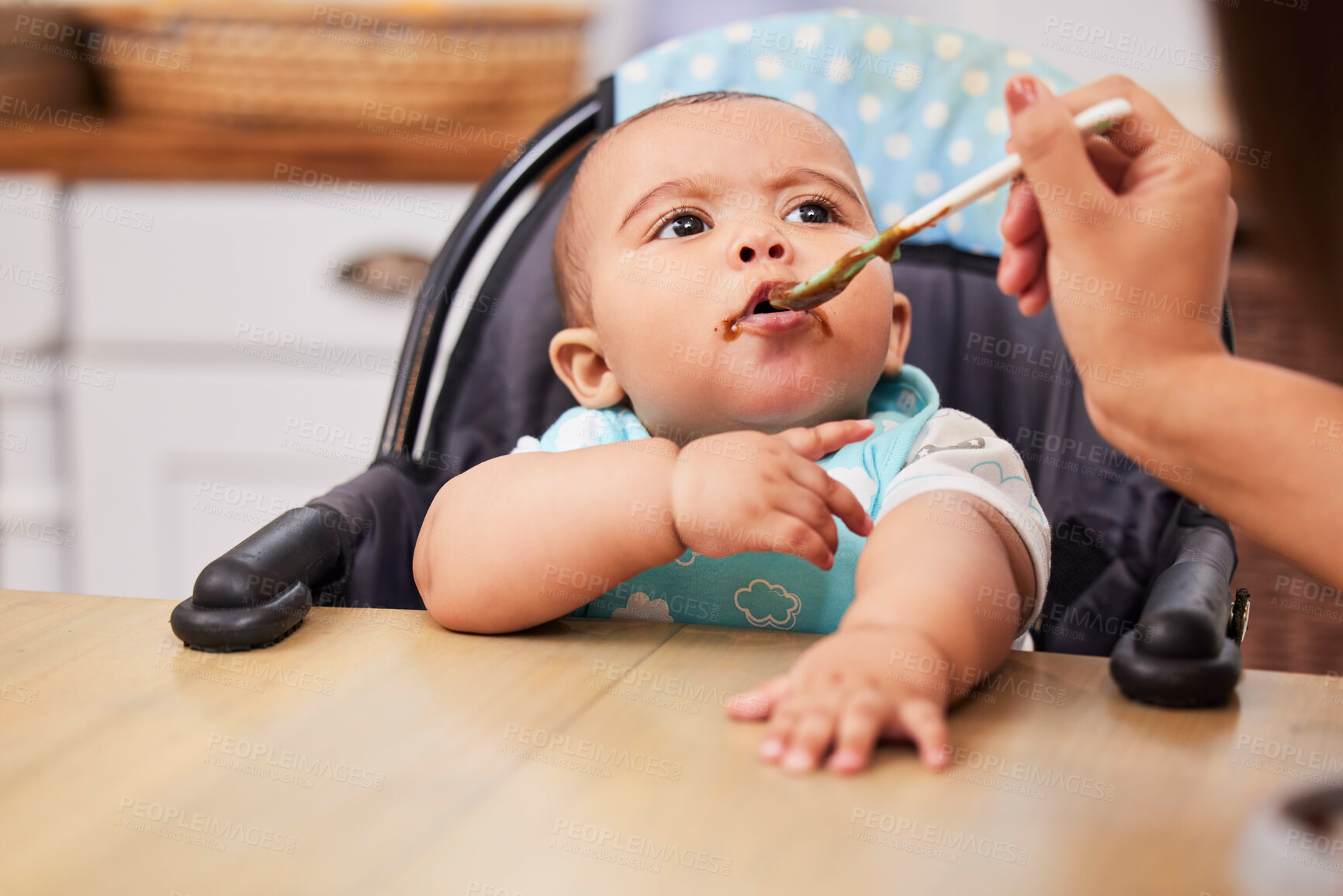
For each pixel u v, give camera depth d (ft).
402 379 3.46
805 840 1.40
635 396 3.12
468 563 2.35
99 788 1.58
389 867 1.35
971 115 3.69
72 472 6.74
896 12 6.99
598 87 3.74
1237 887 1.28
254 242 6.55
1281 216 0.70
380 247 6.54
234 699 1.92
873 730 1.64
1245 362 1.51
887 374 3.28
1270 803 1.44
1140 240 1.52
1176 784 1.55
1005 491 2.54
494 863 1.36
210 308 6.61
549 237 3.70
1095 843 1.39
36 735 1.77
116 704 1.89
